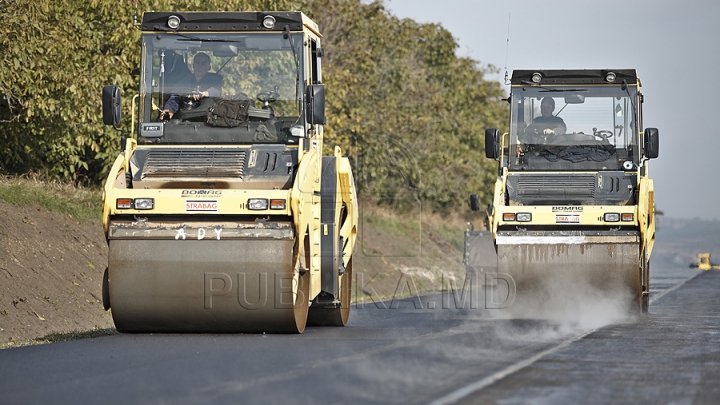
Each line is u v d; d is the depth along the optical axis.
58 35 65.00
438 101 139.50
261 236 40.19
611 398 25.56
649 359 33.44
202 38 44.41
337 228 46.31
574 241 52.78
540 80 57.88
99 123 68.62
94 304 60.16
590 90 57.75
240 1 76.81
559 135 57.44
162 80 44.34
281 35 44.31
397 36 133.25
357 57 112.44
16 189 67.69
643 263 54.12
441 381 28.05
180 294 40.38
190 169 41.91
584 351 35.69
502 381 28.11
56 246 63.84
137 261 40.44
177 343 38.09
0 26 61.09
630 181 55.75
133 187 41.91
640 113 57.97
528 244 53.16
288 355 34.03
